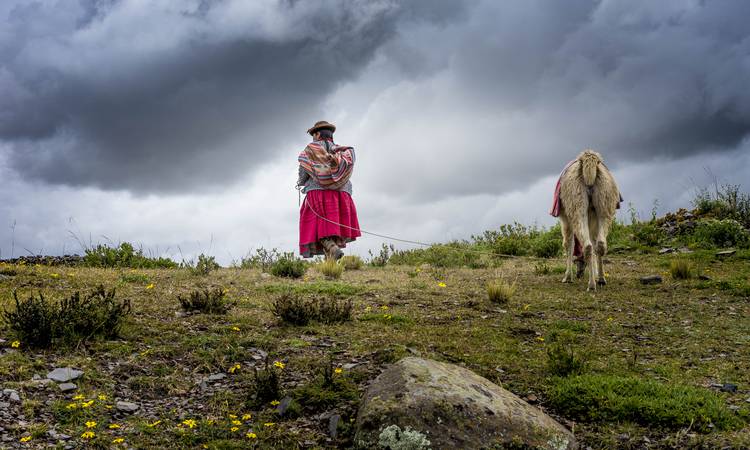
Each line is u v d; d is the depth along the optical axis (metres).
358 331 7.28
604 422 5.06
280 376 5.80
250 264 13.05
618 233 16.72
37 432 4.40
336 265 11.45
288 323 7.45
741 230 15.02
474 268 14.05
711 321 8.18
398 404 4.52
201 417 4.98
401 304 8.95
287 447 4.59
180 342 6.49
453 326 7.71
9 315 6.14
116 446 4.39
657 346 7.09
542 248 15.93
